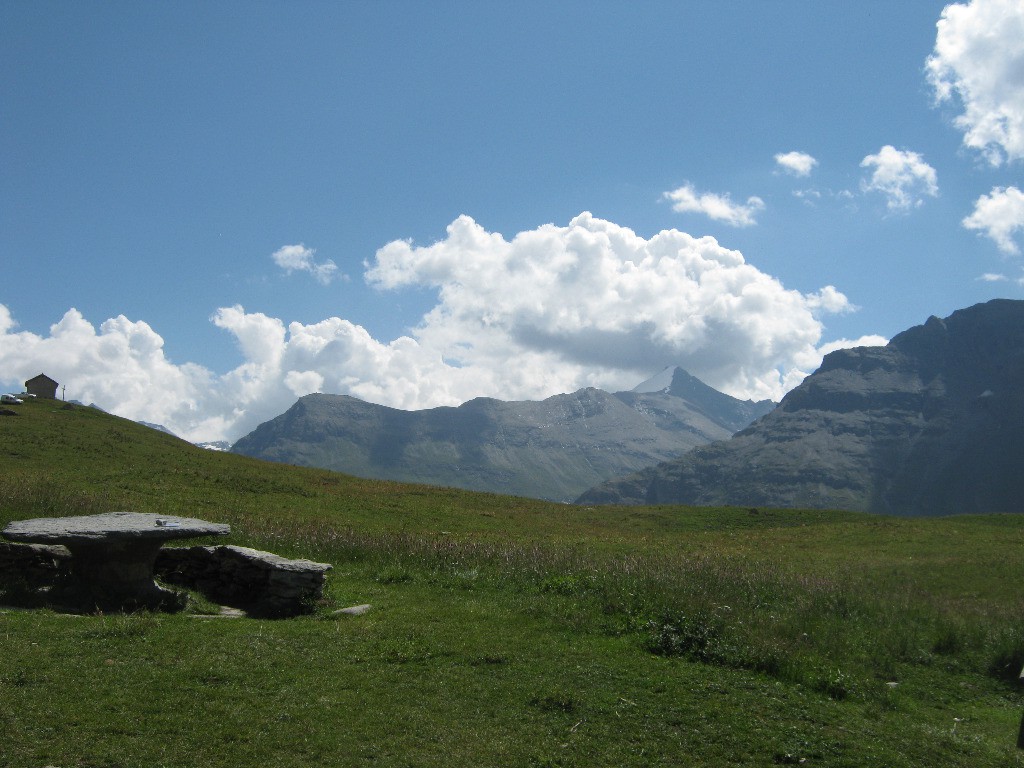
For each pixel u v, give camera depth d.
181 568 20.91
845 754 11.29
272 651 13.80
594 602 19.09
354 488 56.25
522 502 61.88
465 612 17.88
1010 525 53.94
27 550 18.73
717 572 25.50
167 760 9.55
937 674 17.17
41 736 9.87
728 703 12.66
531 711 11.90
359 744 10.39
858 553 40.00
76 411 70.69
